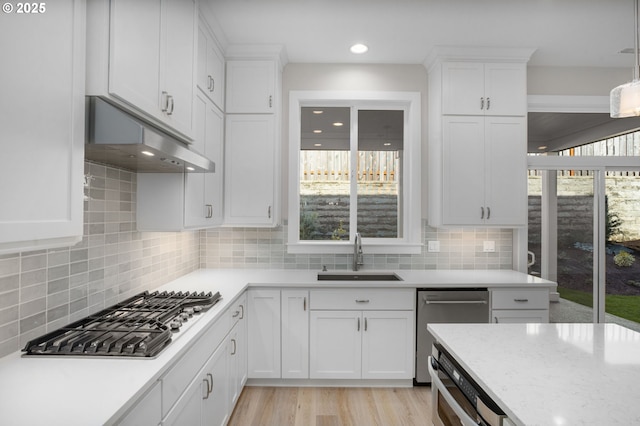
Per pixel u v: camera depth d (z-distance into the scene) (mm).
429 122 3314
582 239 3303
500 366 1229
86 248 1768
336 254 3332
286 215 3328
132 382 1118
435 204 3158
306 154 3463
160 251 2562
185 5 1938
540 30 2736
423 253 3352
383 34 2812
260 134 3010
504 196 3051
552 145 3328
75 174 1147
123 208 2084
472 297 2756
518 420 912
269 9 2471
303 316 2762
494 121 3047
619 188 3320
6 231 885
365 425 2314
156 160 1744
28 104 961
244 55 3000
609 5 2402
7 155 896
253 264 3330
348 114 3471
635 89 1573
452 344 1446
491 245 3363
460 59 3039
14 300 1352
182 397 1459
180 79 1878
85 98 1282
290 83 3326
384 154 3461
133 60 1420
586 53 3113
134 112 1477
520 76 3057
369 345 2773
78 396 1033
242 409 2490
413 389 2785
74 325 1568
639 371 1194
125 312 1802
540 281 2818
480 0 2371
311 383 2832
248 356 2758
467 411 1199
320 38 2871
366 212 3465
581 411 944
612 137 3352
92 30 1268
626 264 3297
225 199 3008
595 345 1437
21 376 1154
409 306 2773
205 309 1904
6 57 893
